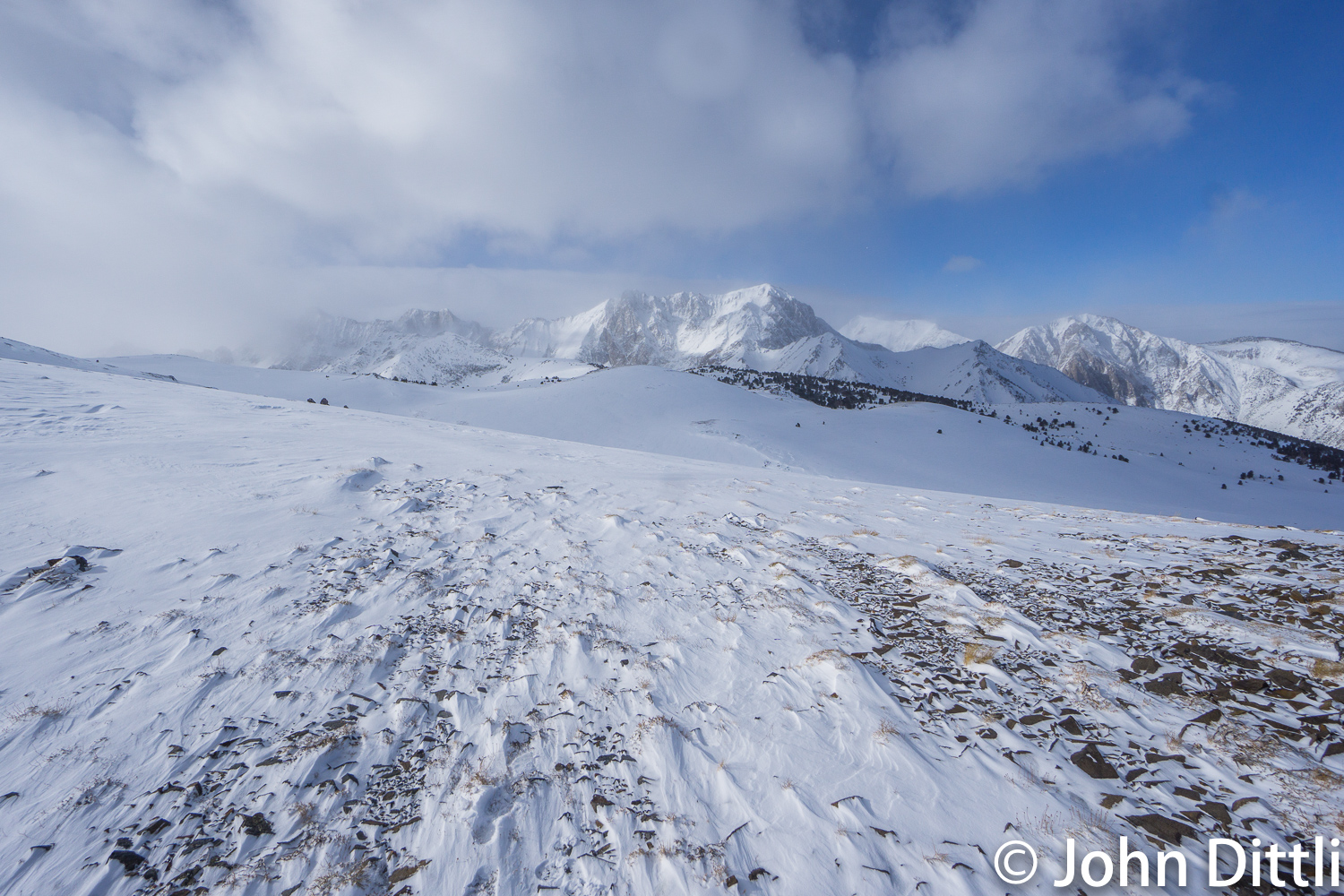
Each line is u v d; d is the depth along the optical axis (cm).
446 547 1106
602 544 1191
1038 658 703
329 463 1631
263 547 1027
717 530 1327
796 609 866
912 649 746
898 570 1049
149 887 411
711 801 496
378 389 11538
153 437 1697
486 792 498
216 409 2361
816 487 2270
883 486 2672
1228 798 461
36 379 2317
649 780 520
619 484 1825
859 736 570
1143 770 503
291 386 11688
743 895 404
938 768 518
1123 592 916
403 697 628
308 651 712
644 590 948
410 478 1587
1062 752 533
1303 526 7019
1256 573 956
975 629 788
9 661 658
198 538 1037
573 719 605
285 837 453
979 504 2033
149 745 545
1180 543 1240
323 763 529
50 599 791
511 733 575
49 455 1387
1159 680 630
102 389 2402
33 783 494
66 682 629
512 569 1023
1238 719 556
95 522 1059
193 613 786
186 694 618
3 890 404
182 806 479
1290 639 688
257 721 585
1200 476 10062
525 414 9088
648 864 435
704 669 710
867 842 443
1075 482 7762
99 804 477
